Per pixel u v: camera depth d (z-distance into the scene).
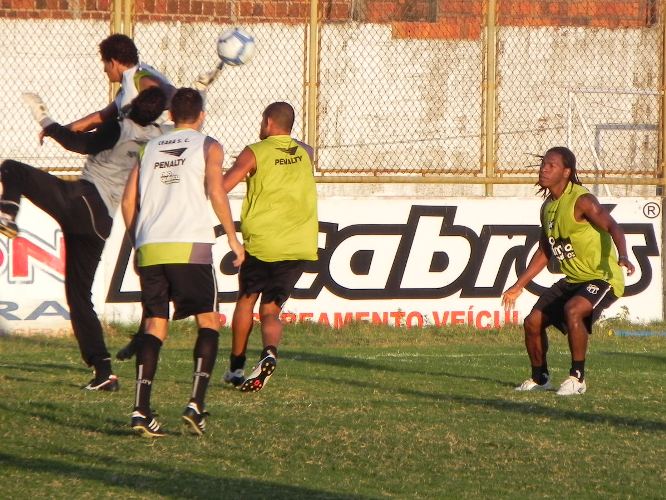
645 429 21.25
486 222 41.69
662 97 44.41
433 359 32.47
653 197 43.38
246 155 25.09
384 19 44.00
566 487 16.52
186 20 42.53
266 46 42.88
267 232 24.80
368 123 43.84
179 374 27.59
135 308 38.56
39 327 37.22
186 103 19.69
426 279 41.22
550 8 45.38
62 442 18.45
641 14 46.00
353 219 40.59
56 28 41.22
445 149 44.41
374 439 19.56
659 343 38.69
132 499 14.98
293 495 15.41
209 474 16.53
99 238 24.16
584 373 27.31
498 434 20.36
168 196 19.17
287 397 24.12
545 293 26.44
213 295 19.41
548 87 45.38
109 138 23.73
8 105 41.00
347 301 40.59
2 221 23.27
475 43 44.34
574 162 26.22
